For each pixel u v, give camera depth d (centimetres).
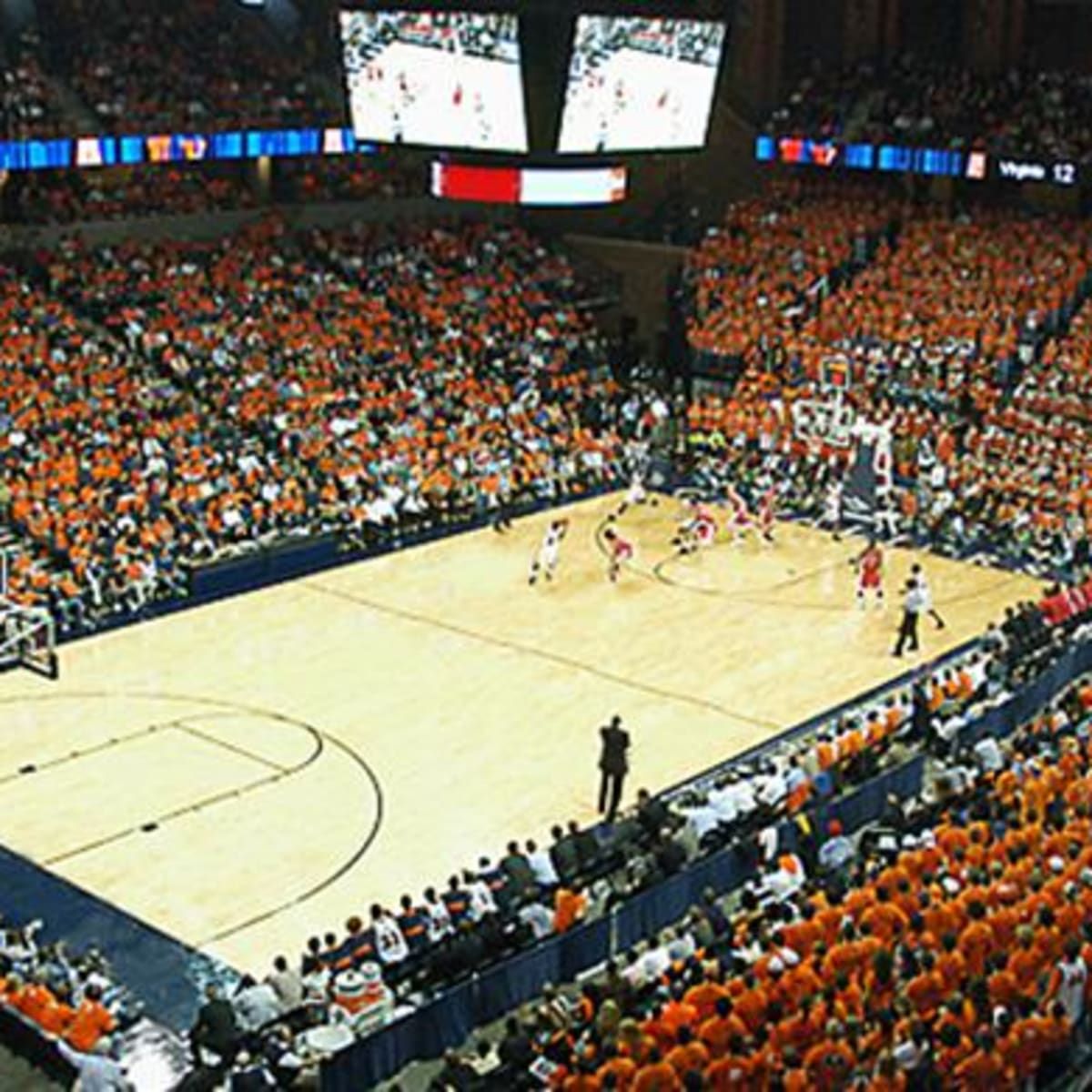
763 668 2933
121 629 3061
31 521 3216
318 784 2452
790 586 3369
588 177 3053
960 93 4744
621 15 2934
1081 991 1681
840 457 3888
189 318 4069
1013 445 3803
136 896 2136
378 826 2328
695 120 3192
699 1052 1545
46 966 1831
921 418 3988
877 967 1694
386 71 3073
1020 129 4506
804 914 1839
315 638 3038
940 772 2369
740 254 4694
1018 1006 1603
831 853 2095
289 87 4669
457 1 2916
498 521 3684
